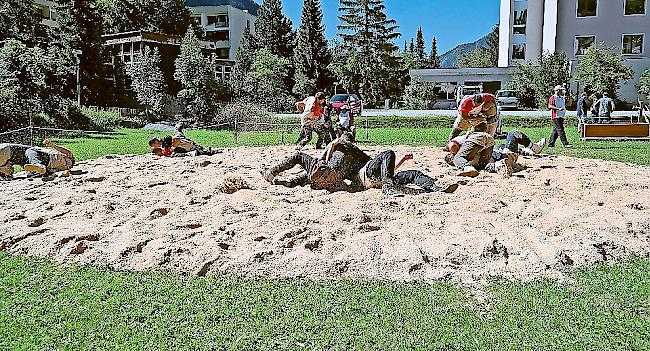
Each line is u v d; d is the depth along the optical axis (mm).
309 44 68562
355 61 63719
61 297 4809
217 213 7074
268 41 78812
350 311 4539
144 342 4047
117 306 4629
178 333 4172
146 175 10086
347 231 6348
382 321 4359
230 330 4215
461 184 9102
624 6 46594
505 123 30641
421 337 4109
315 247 5949
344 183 8617
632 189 8852
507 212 7258
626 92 44812
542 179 9609
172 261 5562
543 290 4980
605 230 6484
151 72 43500
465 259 5613
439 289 5000
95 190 8648
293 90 63188
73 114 30547
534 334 4156
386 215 6961
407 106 50406
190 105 39281
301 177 8938
